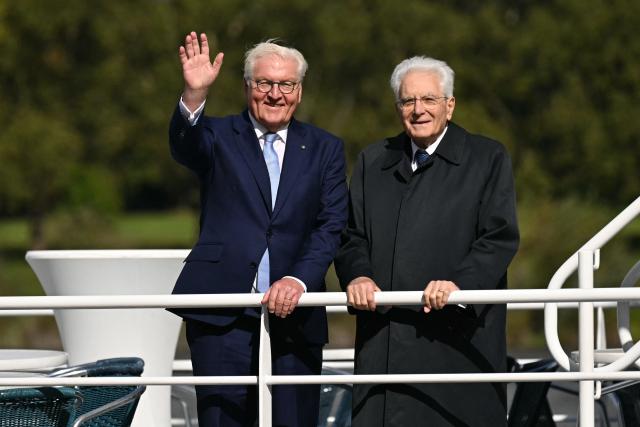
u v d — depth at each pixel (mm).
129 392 11461
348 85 56688
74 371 10812
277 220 11414
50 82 59500
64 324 14359
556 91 58969
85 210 58812
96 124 58875
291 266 11383
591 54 57938
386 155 11805
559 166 58062
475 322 11328
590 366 10414
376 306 10625
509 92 58125
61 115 59406
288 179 11531
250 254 11320
